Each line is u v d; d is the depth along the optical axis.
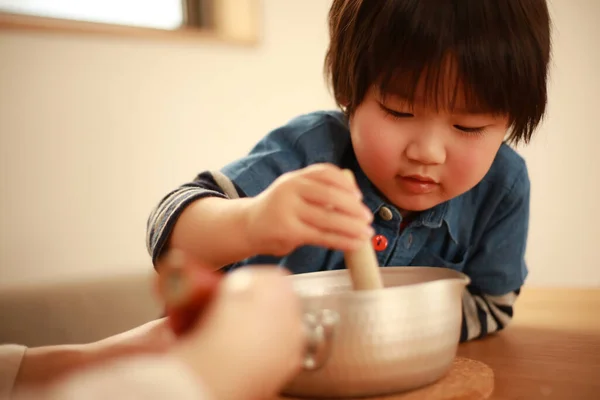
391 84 0.60
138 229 1.36
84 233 1.29
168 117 1.39
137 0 1.41
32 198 1.23
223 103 1.46
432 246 0.79
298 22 1.57
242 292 0.30
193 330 0.30
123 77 1.32
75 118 1.27
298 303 0.32
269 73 1.53
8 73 1.20
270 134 0.79
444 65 0.58
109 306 1.21
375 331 0.39
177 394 0.25
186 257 0.31
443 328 0.42
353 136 0.68
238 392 0.28
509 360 0.56
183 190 0.66
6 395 0.45
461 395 0.42
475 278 0.78
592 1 1.42
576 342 0.62
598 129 1.46
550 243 1.50
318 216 0.46
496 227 0.80
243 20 1.48
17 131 1.21
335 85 0.70
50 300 1.17
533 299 0.89
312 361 0.38
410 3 0.60
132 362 0.26
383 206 0.75
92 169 1.30
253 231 0.51
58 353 0.49
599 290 0.95
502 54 0.60
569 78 1.44
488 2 0.60
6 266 1.21
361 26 0.63
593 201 1.49
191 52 1.41
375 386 0.40
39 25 1.21
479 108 0.60
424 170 0.63
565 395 0.45
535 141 1.45
